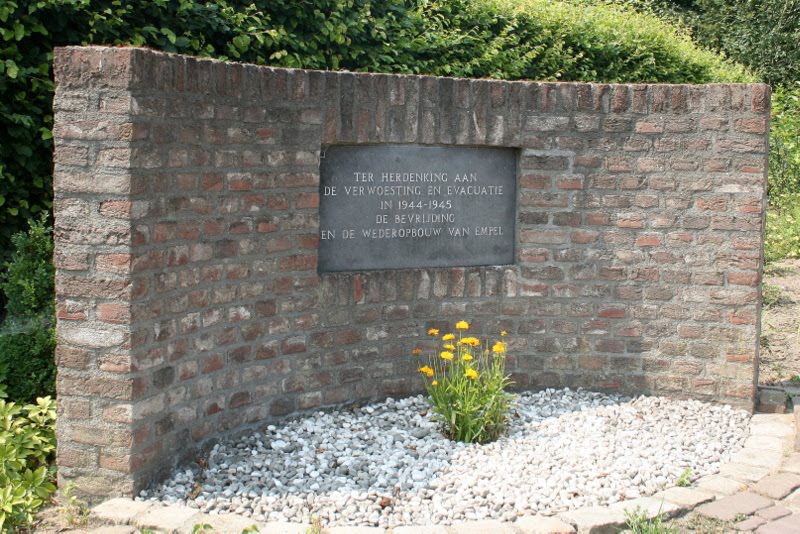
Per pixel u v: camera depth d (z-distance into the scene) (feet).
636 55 34.37
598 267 18.03
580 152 17.79
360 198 16.80
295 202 15.78
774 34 57.98
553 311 18.11
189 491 13.34
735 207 17.53
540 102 17.61
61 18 17.98
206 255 14.25
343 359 16.81
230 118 14.48
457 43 26.45
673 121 17.61
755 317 17.62
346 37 23.43
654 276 17.98
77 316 12.79
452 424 15.47
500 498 13.19
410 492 13.46
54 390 15.26
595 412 17.22
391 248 17.21
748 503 13.17
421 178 17.26
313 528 11.79
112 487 12.92
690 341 17.97
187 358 14.02
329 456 14.87
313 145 15.88
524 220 17.89
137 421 12.88
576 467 14.39
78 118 12.46
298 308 16.07
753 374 17.67
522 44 30.91
